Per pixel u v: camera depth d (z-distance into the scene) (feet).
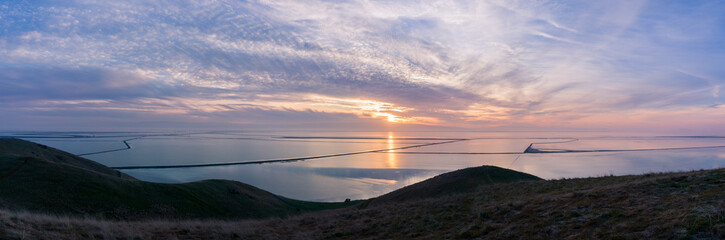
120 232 52.19
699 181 53.62
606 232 38.24
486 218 56.70
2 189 132.36
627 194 53.16
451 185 154.71
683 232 33.27
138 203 148.25
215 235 56.70
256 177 581.94
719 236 30.99
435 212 69.05
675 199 45.32
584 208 49.88
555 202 57.31
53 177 149.28
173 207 153.38
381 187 476.54
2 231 41.91
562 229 42.70
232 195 189.78
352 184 501.15
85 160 308.60
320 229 65.98
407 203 89.51
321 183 515.09
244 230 62.13
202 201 169.17
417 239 50.57
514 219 52.21
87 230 50.42
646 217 40.11
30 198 128.36
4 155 178.09
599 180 85.97
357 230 61.62
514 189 94.43
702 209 37.45
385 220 67.05
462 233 49.03
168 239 52.13
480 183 152.05
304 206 231.09
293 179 555.69
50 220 53.98
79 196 138.41
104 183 153.99
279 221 79.66
